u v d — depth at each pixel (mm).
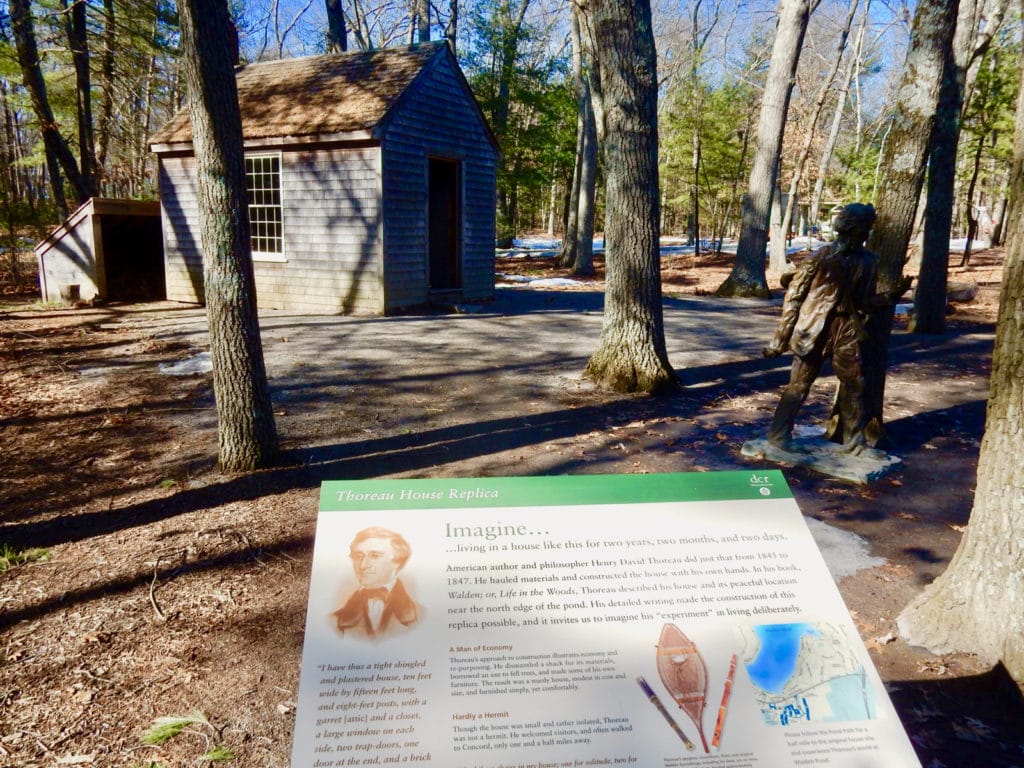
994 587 3184
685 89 32062
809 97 41188
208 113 5035
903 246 6367
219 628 3627
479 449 6414
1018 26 19719
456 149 14930
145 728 2912
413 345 10922
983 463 3258
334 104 13766
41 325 12461
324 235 13961
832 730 1916
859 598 4016
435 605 2018
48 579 4105
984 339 12375
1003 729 2904
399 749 1780
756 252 19000
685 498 2312
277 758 2760
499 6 29312
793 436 6742
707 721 1893
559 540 2176
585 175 24625
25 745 2805
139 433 6781
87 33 20344
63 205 20766
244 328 5602
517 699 1875
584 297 17891
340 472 5797
